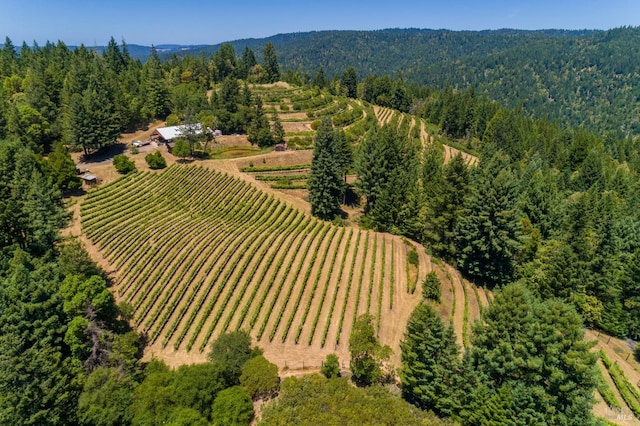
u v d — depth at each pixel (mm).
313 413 35594
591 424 34250
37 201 57312
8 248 51656
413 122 176875
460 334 54719
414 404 41438
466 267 68375
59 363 38812
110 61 160625
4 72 136250
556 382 34594
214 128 121500
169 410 34719
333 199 85000
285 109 148250
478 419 36281
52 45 176125
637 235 70938
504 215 62156
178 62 189125
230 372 41156
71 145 97875
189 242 68000
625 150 156000
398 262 69375
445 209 70375
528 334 36562
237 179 95000
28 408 31125
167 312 52406
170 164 99000
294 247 70125
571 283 60281
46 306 41844
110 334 43625
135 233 68938
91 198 78812
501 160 101750
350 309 56906
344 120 147250
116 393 34531
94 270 52125
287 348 49719
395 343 51781
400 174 83625
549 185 88688
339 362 47688
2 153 70062
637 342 59375
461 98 179125
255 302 56594
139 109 125562
